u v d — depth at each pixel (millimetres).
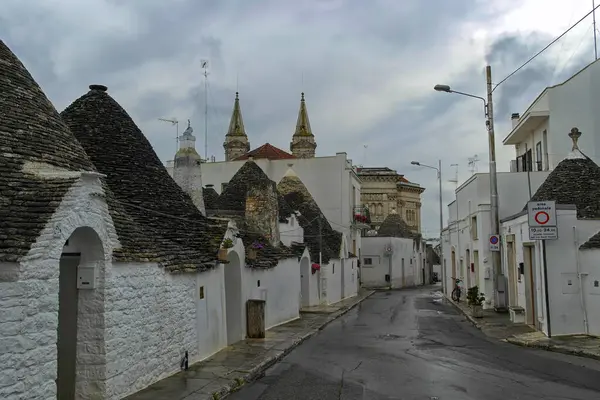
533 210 16688
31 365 7277
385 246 55844
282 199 29812
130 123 15031
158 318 11055
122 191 13414
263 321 18219
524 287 20312
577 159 19641
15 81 10062
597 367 12555
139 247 10516
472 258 29734
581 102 27062
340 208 44625
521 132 31484
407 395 9992
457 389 10383
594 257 16406
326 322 23281
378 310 29781
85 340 9102
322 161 45281
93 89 14961
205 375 11609
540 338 16531
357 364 13344
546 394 9930
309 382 11398
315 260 31688
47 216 7594
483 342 16938
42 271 7457
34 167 8773
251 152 53375
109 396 9156
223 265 15539
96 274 9125
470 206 30078
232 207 25906
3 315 6945
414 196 76938
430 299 38094
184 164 18438
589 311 16500
